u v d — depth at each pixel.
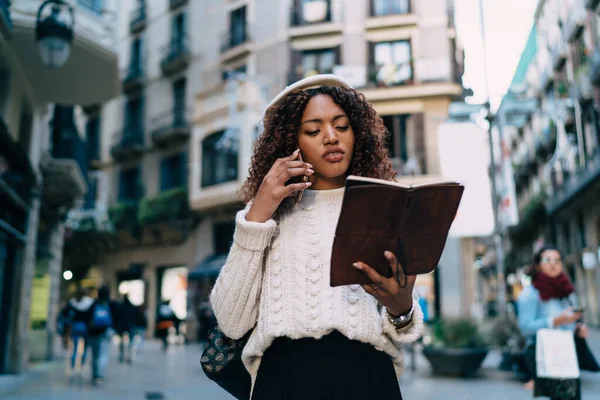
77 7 8.32
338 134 1.45
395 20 18.98
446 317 9.20
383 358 1.38
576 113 19.17
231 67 20.92
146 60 23.92
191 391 7.48
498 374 8.74
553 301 3.90
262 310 1.37
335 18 19.56
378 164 1.56
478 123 11.34
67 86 9.53
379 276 1.22
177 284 21.12
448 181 1.19
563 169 22.48
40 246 11.70
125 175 24.00
